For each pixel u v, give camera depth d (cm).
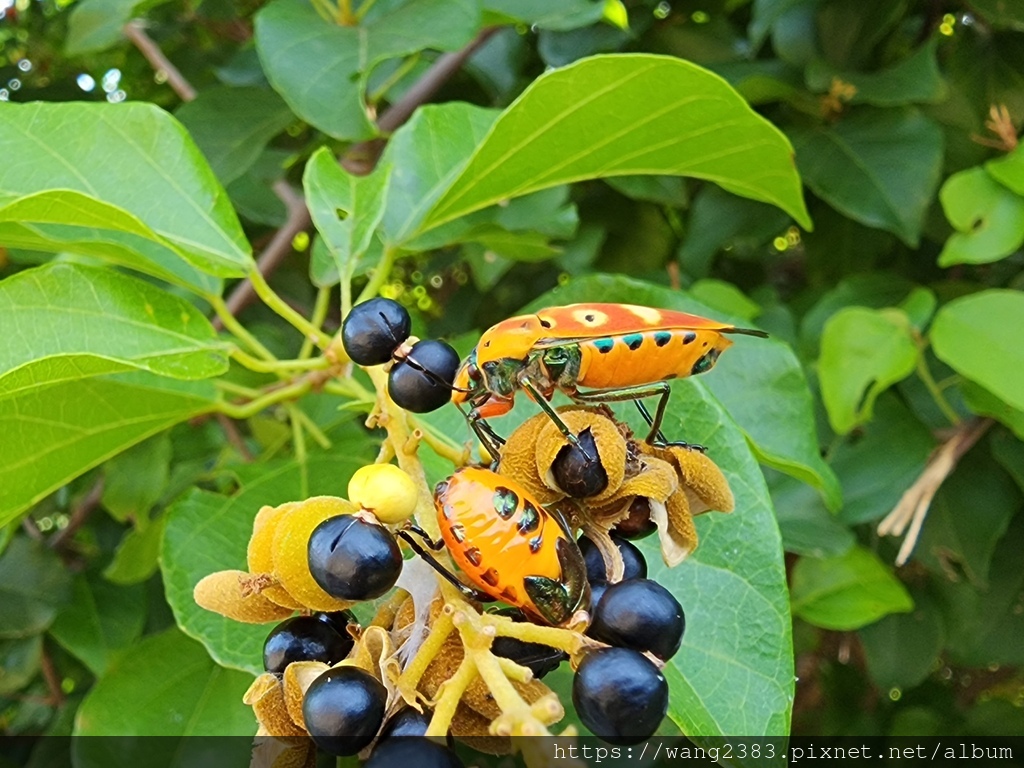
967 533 15
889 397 15
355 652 6
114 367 8
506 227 14
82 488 19
